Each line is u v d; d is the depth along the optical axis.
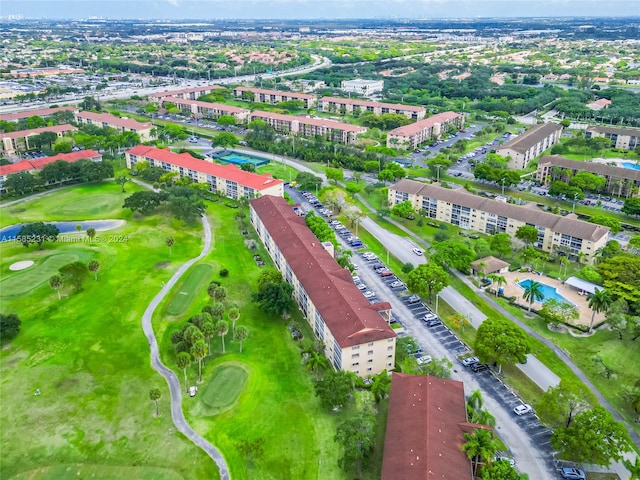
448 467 107.69
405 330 171.12
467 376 150.00
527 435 129.12
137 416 136.00
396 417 123.31
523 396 142.50
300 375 151.12
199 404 140.00
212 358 157.75
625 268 191.12
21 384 146.75
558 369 153.75
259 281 186.75
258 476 119.06
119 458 123.75
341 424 124.75
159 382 148.12
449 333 170.00
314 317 168.00
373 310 161.25
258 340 166.38
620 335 168.12
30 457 123.88
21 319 175.50
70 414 136.38
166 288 195.88
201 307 183.38
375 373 151.25
